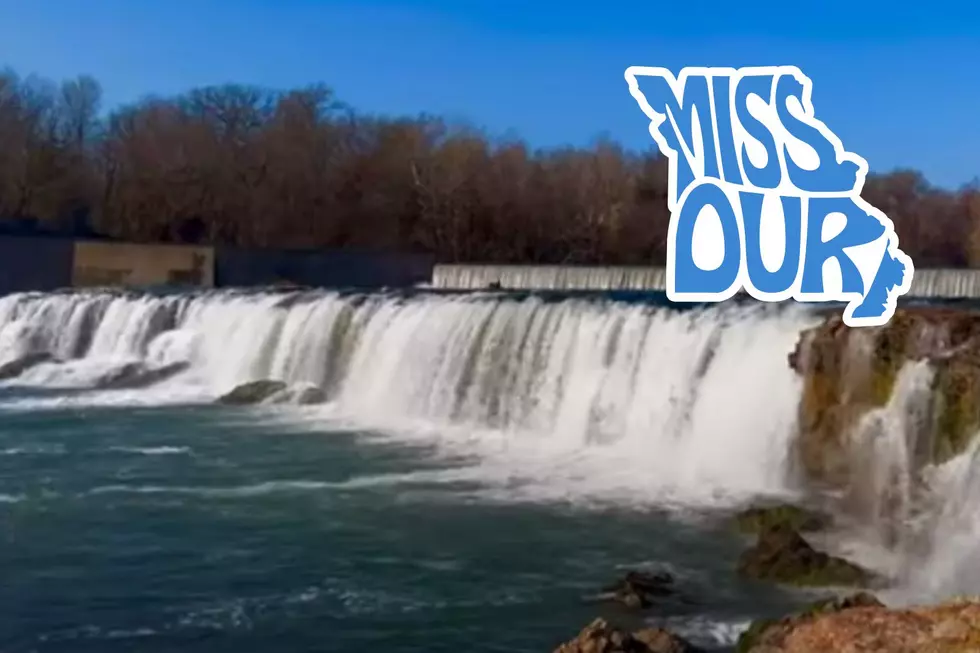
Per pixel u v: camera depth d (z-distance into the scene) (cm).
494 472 1933
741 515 1561
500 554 1403
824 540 1465
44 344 3538
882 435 1552
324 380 2892
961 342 1529
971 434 1414
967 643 766
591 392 2244
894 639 797
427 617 1171
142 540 1466
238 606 1206
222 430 2384
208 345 3244
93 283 5097
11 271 4856
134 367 3170
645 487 1806
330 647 1087
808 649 812
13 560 1372
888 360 1600
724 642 1078
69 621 1157
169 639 1107
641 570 1327
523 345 2427
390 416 2609
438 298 2948
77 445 2177
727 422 1931
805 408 1756
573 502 1694
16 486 1789
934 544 1388
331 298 3109
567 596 1238
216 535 1495
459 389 2514
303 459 2047
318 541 1464
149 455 2073
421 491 1770
